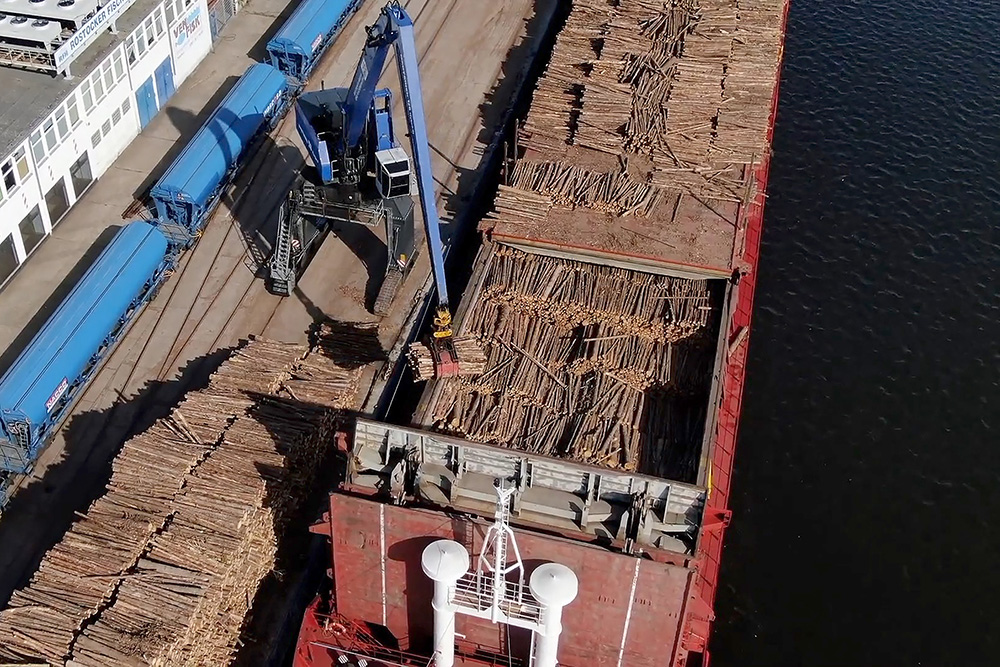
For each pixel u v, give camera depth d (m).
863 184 50.19
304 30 52.06
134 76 47.91
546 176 40.16
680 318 34.56
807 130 53.19
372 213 40.06
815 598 33.94
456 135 50.62
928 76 56.81
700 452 29.19
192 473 31.45
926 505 36.97
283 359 36.62
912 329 43.47
